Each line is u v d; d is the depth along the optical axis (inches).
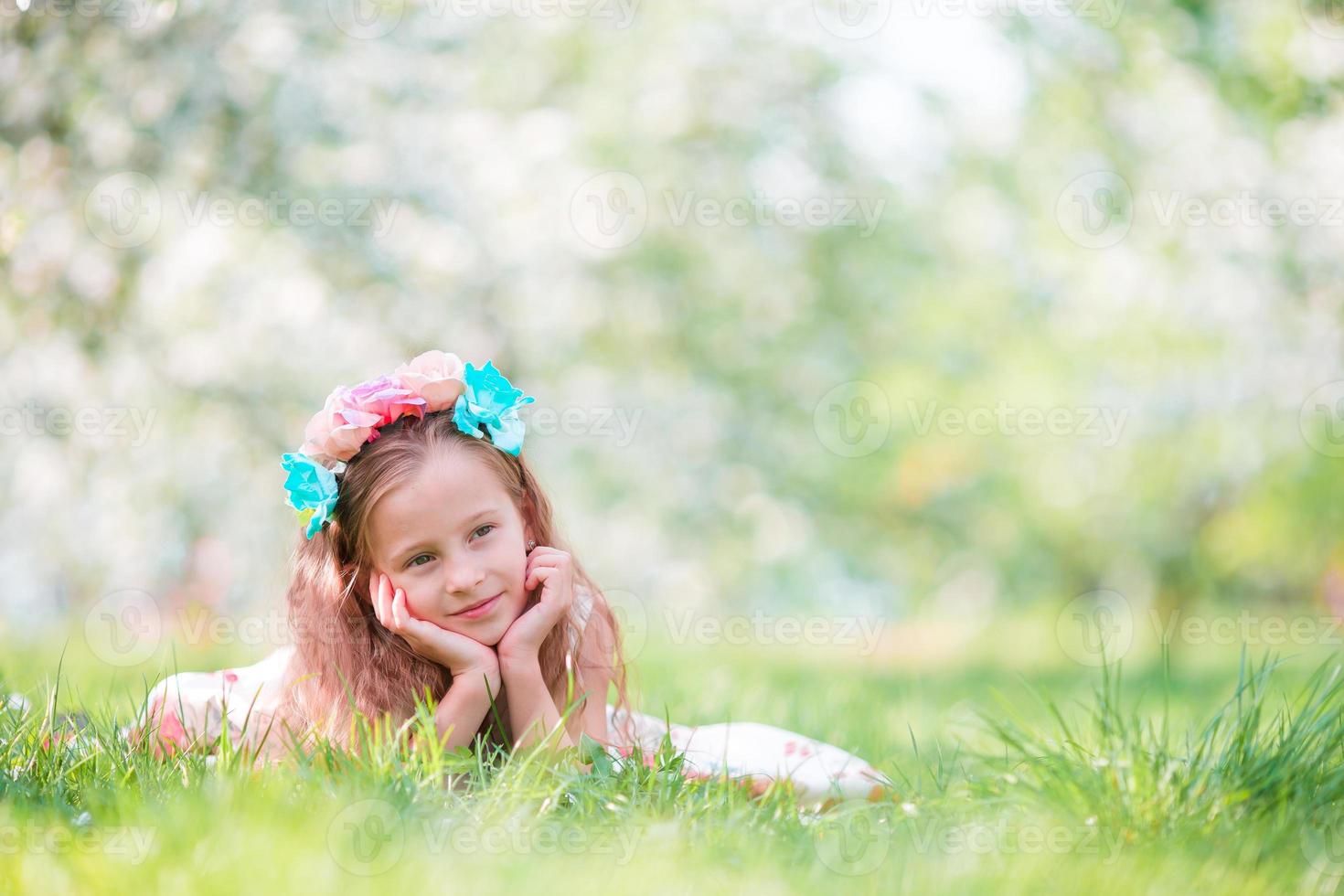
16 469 306.3
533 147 378.0
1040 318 495.2
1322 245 345.1
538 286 388.8
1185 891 95.7
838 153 451.8
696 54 423.5
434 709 129.0
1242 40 330.3
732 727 161.0
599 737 141.8
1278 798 111.3
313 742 122.3
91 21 276.2
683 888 91.4
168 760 120.9
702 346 458.0
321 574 137.4
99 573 333.1
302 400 334.3
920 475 534.0
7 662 230.1
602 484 447.2
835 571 518.3
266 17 314.3
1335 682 130.9
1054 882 96.0
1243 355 370.3
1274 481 394.3
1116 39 356.5
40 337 283.3
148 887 89.9
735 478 470.0
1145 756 115.1
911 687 280.2
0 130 268.8
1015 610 567.8
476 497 131.1
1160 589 497.4
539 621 133.4
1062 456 524.4
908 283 494.9
